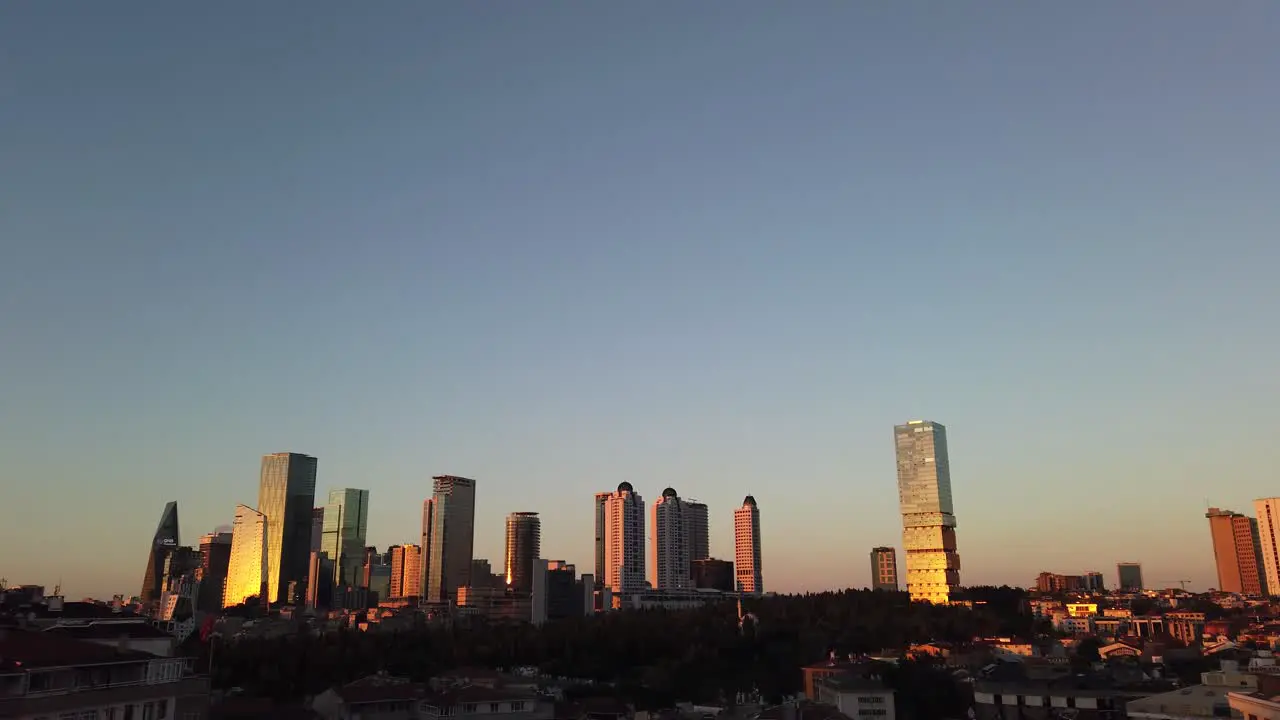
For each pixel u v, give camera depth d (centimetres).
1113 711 19900
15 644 9469
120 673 10231
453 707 18688
